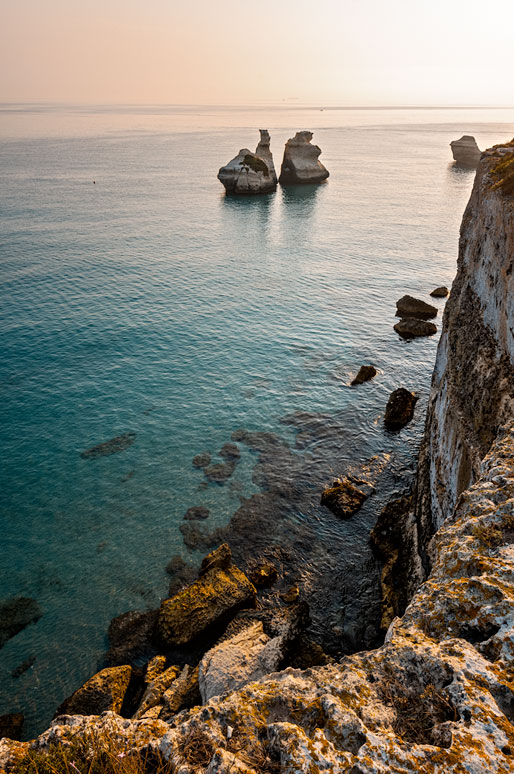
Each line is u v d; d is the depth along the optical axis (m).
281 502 31.86
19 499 31.98
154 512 31.11
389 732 5.07
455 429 21.67
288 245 91.50
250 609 24.38
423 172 174.25
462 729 4.84
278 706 5.84
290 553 28.25
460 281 28.86
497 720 4.86
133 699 21.06
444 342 29.41
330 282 72.75
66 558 28.02
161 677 21.16
